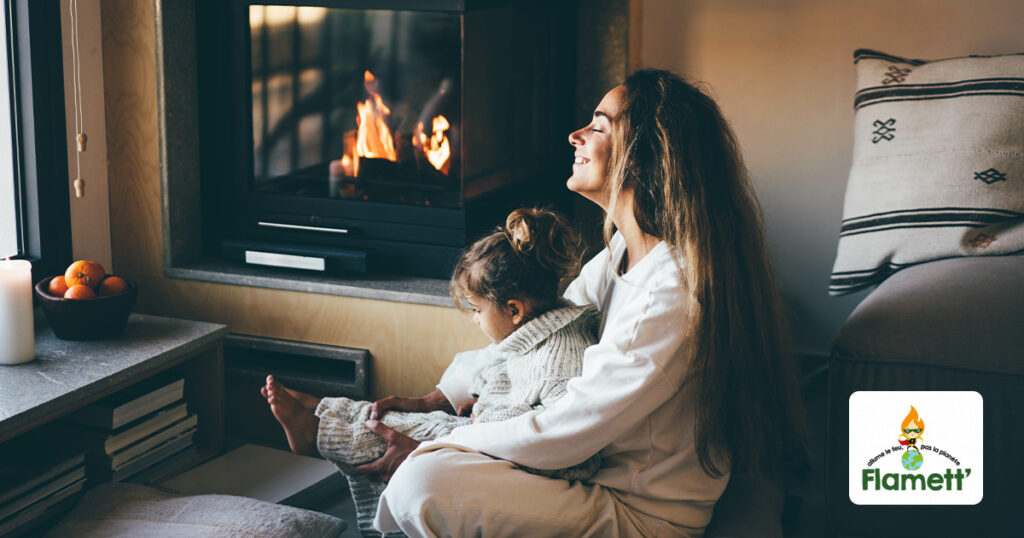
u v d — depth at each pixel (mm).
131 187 2262
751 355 1412
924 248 1925
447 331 2074
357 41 2156
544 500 1379
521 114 2312
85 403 1697
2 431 1533
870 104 2088
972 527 1568
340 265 2193
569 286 1735
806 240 2463
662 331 1361
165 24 2170
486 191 2211
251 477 1977
